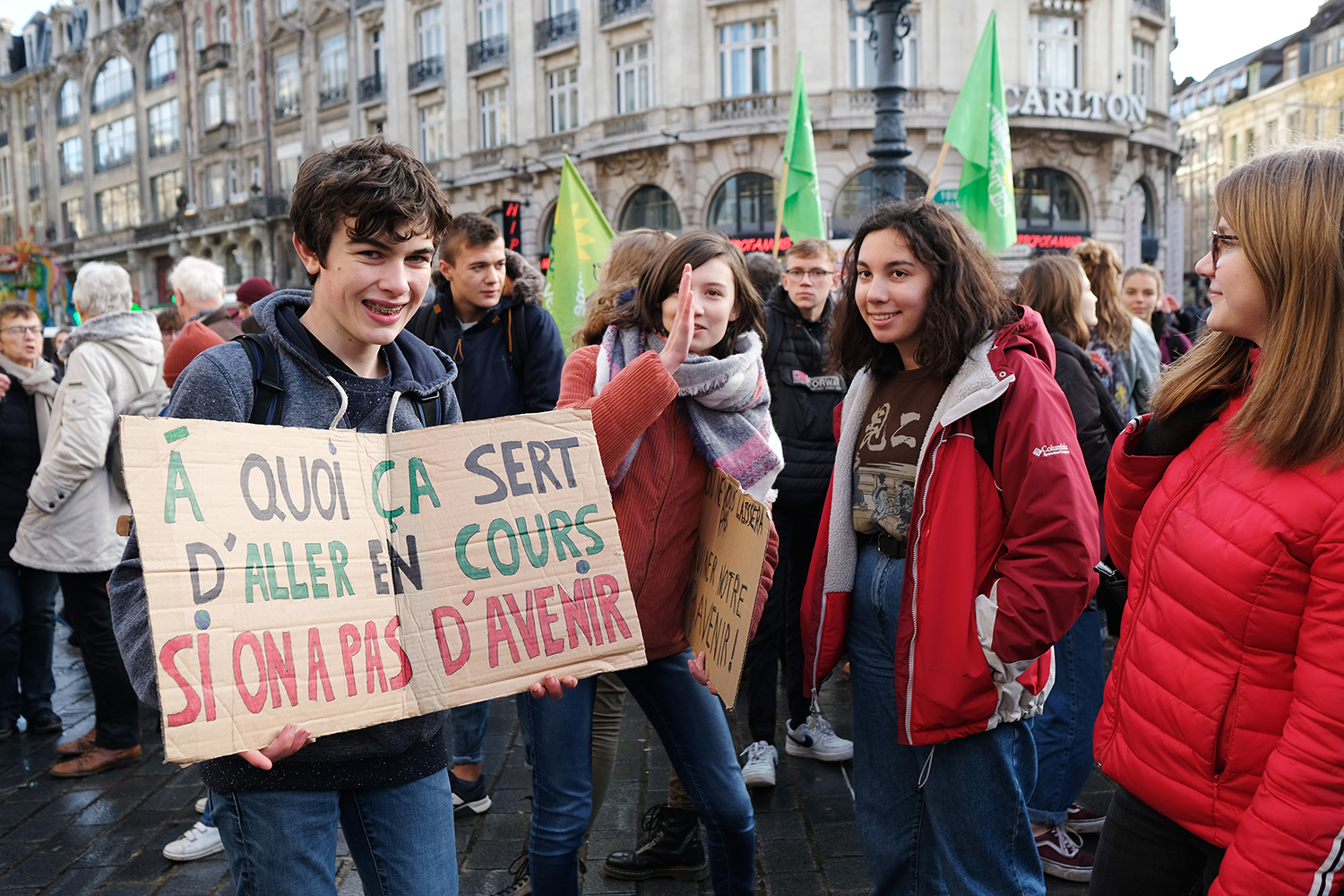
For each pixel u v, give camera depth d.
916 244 2.01
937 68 21.58
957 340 1.97
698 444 2.21
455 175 27.67
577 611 1.71
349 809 1.62
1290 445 1.36
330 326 1.64
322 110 32.25
